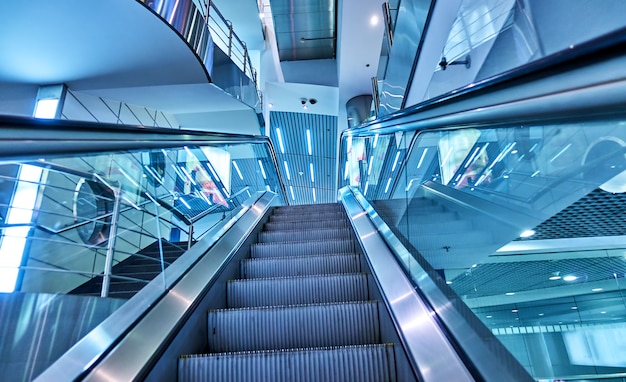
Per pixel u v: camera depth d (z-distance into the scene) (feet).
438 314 4.66
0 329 7.30
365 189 18.88
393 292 6.19
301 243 11.75
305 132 40.34
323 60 32.42
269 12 33.53
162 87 17.24
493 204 7.09
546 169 5.45
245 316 6.88
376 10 22.25
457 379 3.57
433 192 8.10
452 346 4.01
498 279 7.79
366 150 18.93
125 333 4.68
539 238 6.96
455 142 8.70
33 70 13.52
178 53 14.38
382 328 6.53
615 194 4.96
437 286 4.91
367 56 26.11
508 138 6.36
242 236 11.06
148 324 5.07
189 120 24.45
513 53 7.89
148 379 4.38
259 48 32.96
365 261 9.03
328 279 8.45
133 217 17.08
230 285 8.45
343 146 24.59
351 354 5.41
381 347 5.48
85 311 8.19
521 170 6.13
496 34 8.50
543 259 7.77
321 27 28.53
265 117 30.35
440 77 12.26
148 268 13.26
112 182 14.03
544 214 5.90
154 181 17.65
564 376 5.39
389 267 7.22
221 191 18.11
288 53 31.81
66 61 13.34
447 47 11.24
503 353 3.17
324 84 31.45
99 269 14.39
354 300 8.28
